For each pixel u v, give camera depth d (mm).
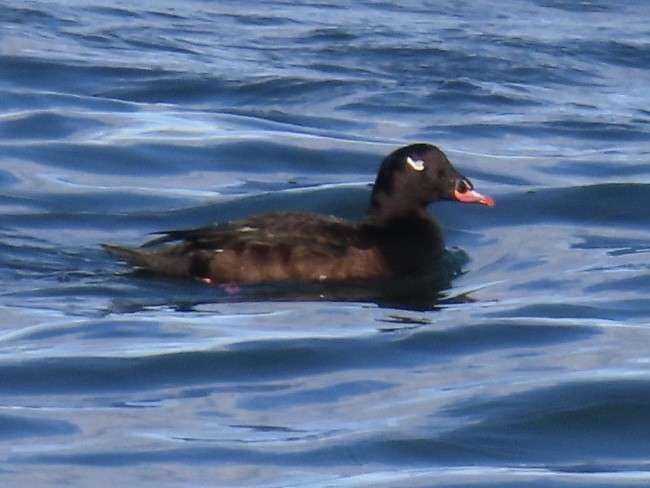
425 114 22375
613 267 16016
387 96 22969
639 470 11195
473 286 15383
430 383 12789
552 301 14828
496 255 16500
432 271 15648
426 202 15773
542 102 23031
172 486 10820
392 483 10844
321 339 13570
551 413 12078
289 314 14273
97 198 18234
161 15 27156
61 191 18422
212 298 14648
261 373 13008
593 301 14844
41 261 15703
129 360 13109
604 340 13727
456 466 11234
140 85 23281
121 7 27531
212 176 19422
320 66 24281
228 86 23250
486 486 10836
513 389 12547
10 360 13094
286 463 11227
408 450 11453
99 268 15531
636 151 20906
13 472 11008
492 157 20500
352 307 14531
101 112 21781
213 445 11531
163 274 15039
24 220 17234
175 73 23734
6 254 15922
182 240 15945
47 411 12125
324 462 11273
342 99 22750
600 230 17453
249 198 18094
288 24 26672
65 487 10781
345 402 12422
